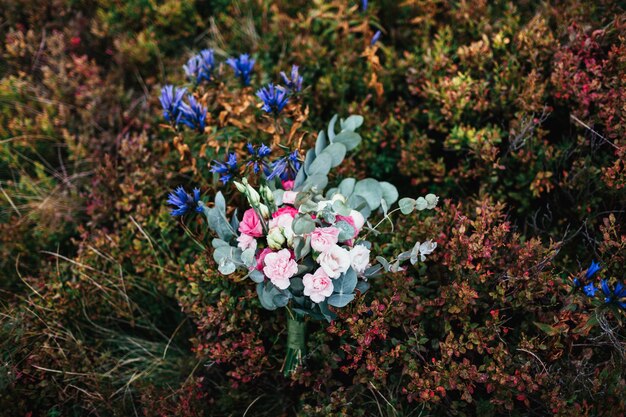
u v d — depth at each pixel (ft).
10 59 6.40
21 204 5.80
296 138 5.20
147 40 6.31
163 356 5.08
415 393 4.34
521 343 4.34
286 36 6.10
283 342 4.83
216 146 5.08
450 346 4.33
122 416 4.80
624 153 4.65
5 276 5.38
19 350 4.83
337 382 4.54
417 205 4.23
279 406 4.88
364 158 5.40
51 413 4.77
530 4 5.76
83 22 6.48
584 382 4.32
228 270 4.04
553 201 5.14
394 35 6.02
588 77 5.03
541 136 5.06
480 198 4.92
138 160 5.51
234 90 5.57
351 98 5.86
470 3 5.64
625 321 4.47
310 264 3.99
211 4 6.48
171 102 4.94
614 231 4.57
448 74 5.49
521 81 5.21
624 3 5.35
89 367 4.90
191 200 4.46
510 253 4.59
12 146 5.95
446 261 4.56
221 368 5.08
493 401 4.29
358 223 4.10
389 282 4.60
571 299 4.40
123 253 5.24
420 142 5.26
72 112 6.13
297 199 3.96
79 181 5.82
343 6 5.96
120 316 5.36
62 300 5.07
